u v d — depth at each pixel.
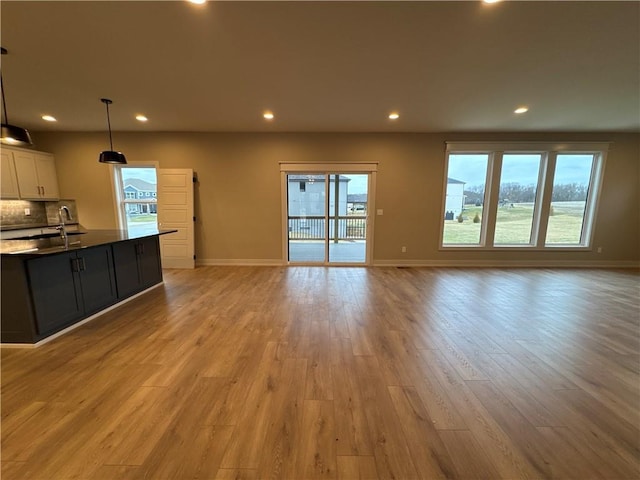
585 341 2.44
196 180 5.17
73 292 2.69
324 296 3.62
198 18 1.96
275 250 5.38
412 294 3.71
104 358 2.15
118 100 3.47
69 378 1.90
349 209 5.41
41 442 1.38
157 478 1.21
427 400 1.70
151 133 5.03
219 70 2.72
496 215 5.26
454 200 5.33
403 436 1.43
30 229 4.50
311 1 1.80
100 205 5.19
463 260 5.38
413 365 2.07
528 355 2.21
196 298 3.53
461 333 2.59
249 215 5.28
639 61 2.57
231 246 5.36
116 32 2.12
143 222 5.32
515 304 3.33
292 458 1.30
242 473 1.23
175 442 1.38
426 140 5.07
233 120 4.32
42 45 2.28
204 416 1.56
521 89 3.17
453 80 2.95
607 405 1.66
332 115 4.08
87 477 1.21
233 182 5.19
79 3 1.79
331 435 1.43
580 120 4.30
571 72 2.79
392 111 3.90
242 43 2.28
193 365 2.06
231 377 1.92
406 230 5.33
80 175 5.11
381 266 5.32
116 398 1.70
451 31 2.13
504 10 1.90
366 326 2.74
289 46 2.32
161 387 1.81
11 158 4.38
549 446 1.37
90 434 1.43
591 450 1.35
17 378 1.90
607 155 5.01
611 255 5.29
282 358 2.16
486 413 1.59
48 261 2.44
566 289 3.92
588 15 1.94
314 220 5.47
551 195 5.16
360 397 1.72
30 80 2.91
